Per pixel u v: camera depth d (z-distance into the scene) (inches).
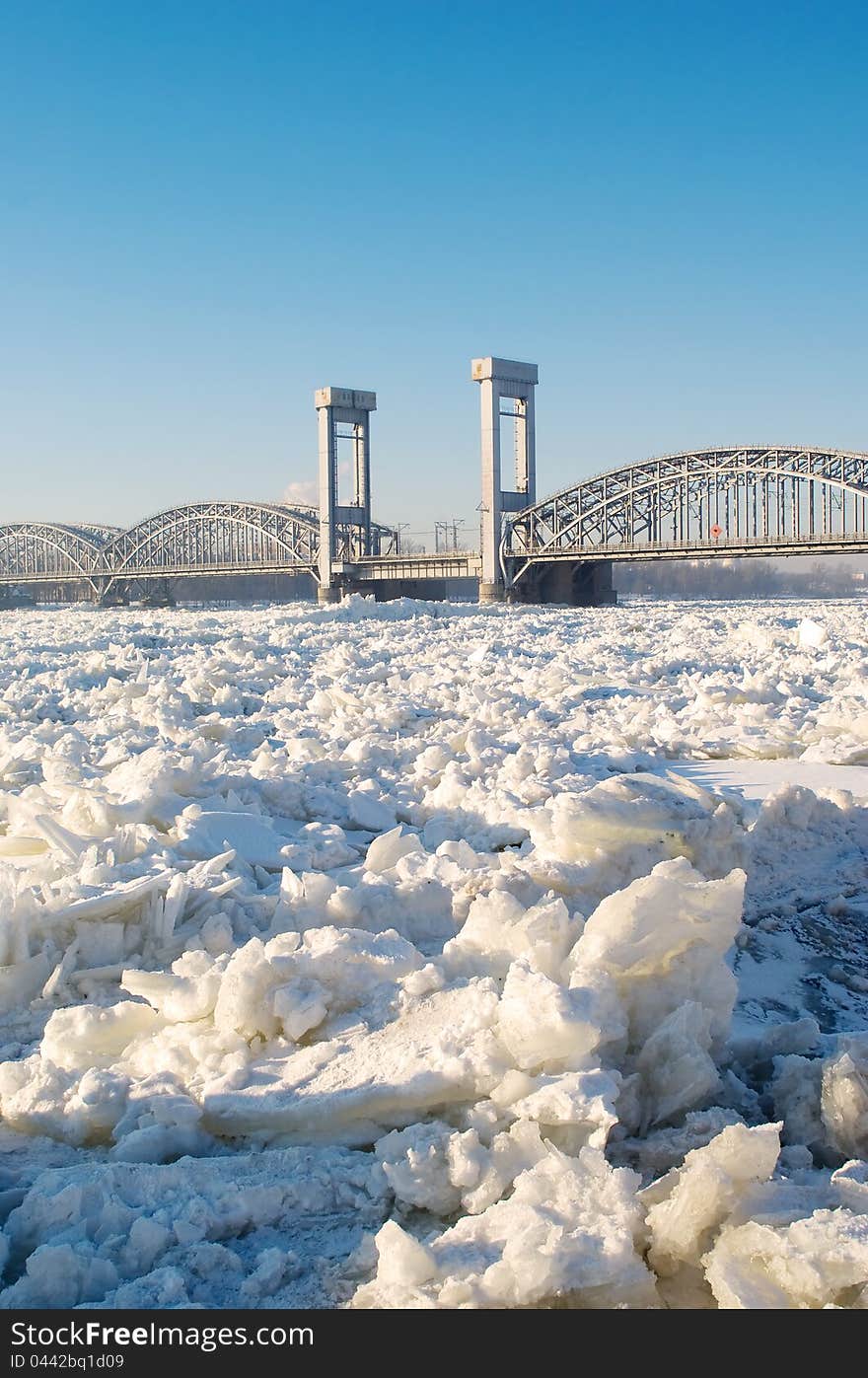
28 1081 193.3
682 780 361.7
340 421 5068.9
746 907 303.1
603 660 936.3
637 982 197.2
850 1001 248.7
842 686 725.9
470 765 428.1
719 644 1135.6
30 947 234.7
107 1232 154.3
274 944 220.5
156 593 6250.0
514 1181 155.3
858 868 335.9
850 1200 149.2
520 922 215.3
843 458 4001.0
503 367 4463.6
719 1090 185.3
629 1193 149.9
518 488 4739.2
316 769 435.5
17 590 6722.4
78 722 605.3
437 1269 140.2
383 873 285.6
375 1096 177.5
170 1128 177.9
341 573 4980.3
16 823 323.6
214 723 540.1
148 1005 217.3
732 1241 140.9
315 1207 161.9
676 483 4377.5
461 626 1657.2
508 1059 179.0
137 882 250.1
